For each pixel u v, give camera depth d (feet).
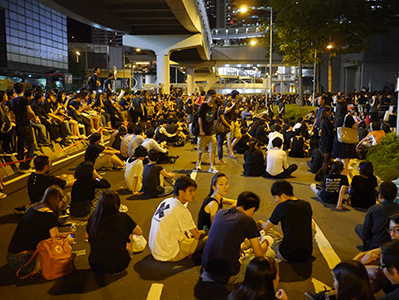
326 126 28.81
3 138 30.30
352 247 17.25
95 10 108.47
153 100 81.56
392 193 15.24
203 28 171.73
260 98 173.06
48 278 14.11
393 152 33.04
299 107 102.32
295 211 14.87
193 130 33.01
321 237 18.34
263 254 13.98
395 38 208.95
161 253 15.46
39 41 224.33
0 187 25.96
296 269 15.01
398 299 9.53
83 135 45.39
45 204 14.49
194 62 268.00
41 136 37.37
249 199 13.71
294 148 40.78
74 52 312.91
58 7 90.68
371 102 88.79
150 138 33.53
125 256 14.47
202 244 15.80
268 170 30.81
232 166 36.24
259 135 45.29
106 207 13.91
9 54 197.88
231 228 13.20
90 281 14.11
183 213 15.34
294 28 108.37
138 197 24.88
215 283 13.84
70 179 22.26
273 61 255.09
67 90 212.84
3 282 14.06
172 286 13.75
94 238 14.10
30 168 31.76
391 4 124.88
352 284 8.45
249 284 8.51
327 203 23.61
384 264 9.97
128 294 13.25
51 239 14.29
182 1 95.14
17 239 14.16
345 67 249.96
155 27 147.64
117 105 59.36
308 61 128.88
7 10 194.29
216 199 16.34
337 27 115.44
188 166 36.09
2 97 28.32
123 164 33.22
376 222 15.28
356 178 22.54
